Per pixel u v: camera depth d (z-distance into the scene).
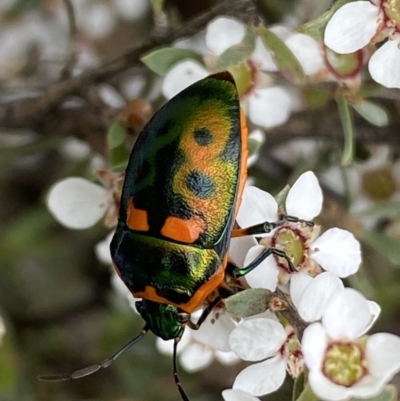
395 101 0.10
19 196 0.13
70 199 0.10
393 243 0.10
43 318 0.12
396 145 0.10
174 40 0.09
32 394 0.12
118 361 0.12
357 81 0.09
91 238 0.12
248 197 0.09
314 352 0.08
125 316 0.12
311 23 0.09
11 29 0.12
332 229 0.09
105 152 0.10
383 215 0.10
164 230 0.09
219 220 0.09
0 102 0.10
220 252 0.09
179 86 0.09
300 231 0.09
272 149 0.10
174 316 0.09
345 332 0.08
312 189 0.09
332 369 0.08
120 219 0.09
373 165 0.10
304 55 0.09
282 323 0.08
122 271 0.09
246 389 0.08
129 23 0.12
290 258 0.09
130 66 0.10
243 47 0.09
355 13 0.09
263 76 0.09
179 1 0.11
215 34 0.09
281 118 0.09
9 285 0.12
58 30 0.12
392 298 0.11
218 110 0.09
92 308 0.12
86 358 0.12
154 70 0.09
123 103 0.11
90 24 0.12
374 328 0.11
